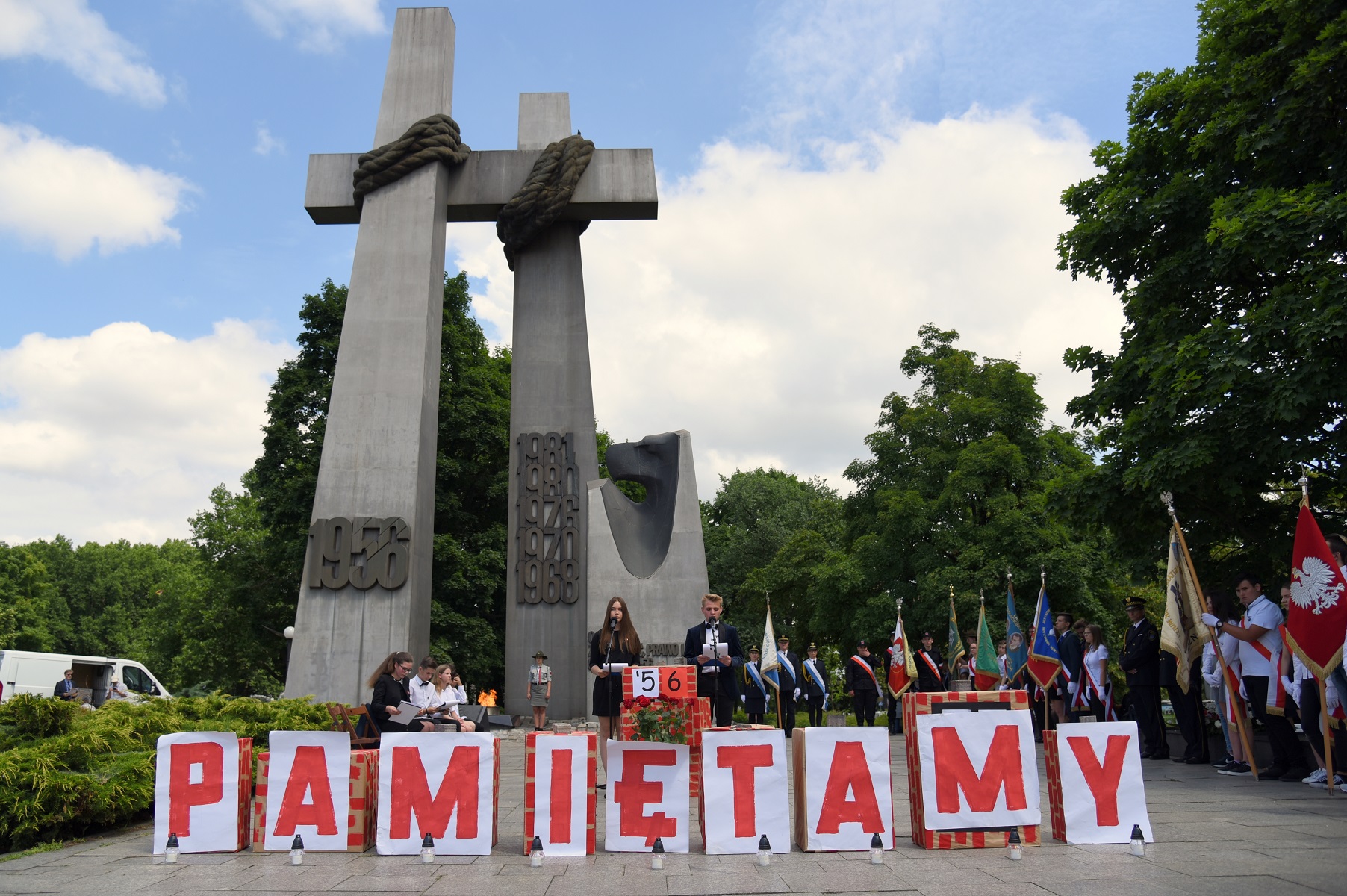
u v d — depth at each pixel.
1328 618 8.10
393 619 18.78
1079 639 13.30
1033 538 24.97
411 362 20.17
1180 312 14.88
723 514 57.97
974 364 29.55
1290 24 13.27
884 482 30.25
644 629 20.22
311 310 30.41
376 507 19.31
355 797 6.53
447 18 22.92
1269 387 12.71
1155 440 14.21
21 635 54.34
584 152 22.55
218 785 6.60
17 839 7.00
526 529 21.47
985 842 6.27
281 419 29.73
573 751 6.32
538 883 5.38
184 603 47.41
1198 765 11.30
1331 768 8.29
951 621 19.84
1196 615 10.12
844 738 6.33
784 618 43.47
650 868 5.79
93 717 9.36
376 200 21.25
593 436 22.27
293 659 18.59
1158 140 15.88
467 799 6.35
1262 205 12.74
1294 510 14.52
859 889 5.09
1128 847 6.11
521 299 22.78
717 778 6.26
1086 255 16.08
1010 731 6.42
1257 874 5.23
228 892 5.23
